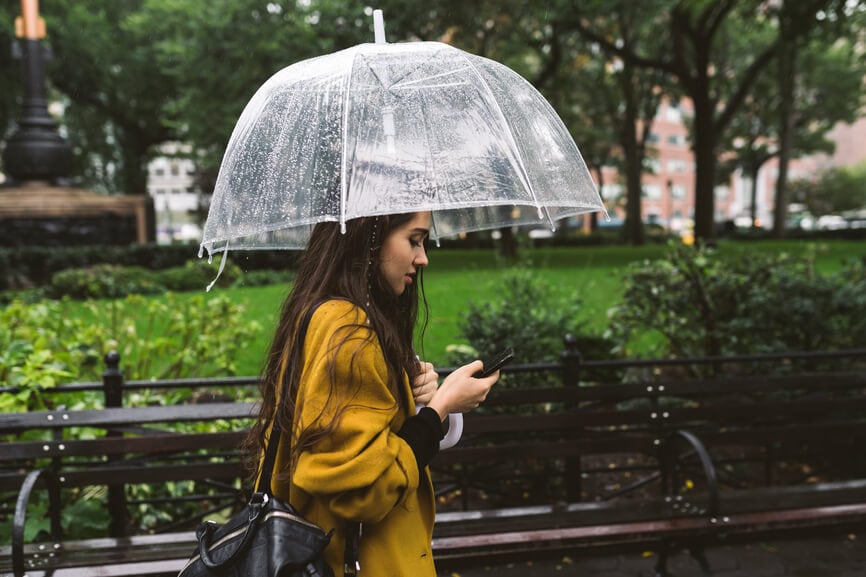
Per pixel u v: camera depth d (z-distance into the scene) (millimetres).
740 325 5305
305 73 1839
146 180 33312
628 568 3725
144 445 3387
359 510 1472
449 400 1679
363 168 1616
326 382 1473
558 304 5816
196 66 15844
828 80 33688
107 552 3094
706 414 4000
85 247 16594
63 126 33281
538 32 17375
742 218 61625
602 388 3900
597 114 34312
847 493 3729
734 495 3701
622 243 36062
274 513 1549
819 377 4133
